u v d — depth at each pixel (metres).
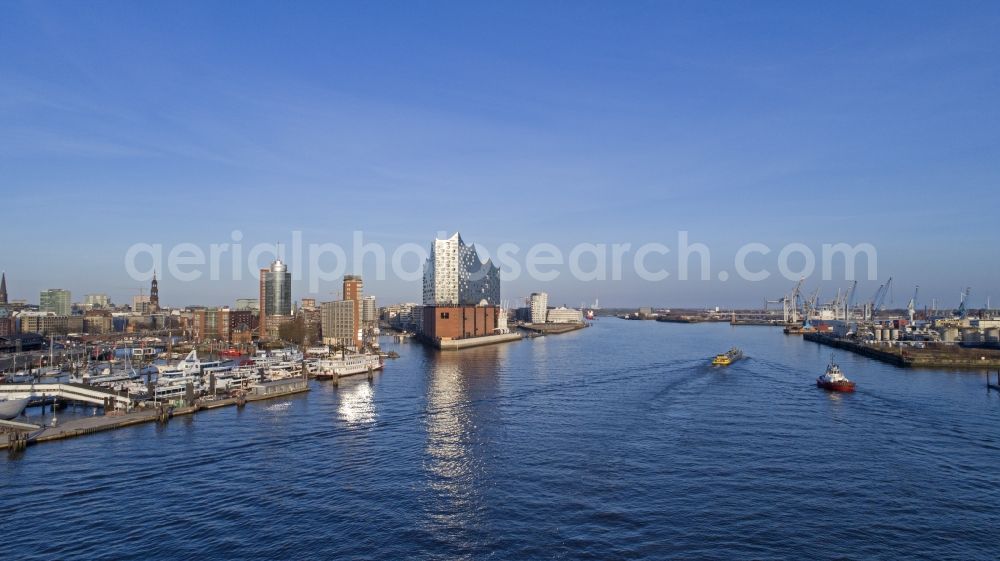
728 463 113.38
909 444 125.62
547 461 115.75
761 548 79.56
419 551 79.12
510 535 83.44
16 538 84.12
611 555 77.75
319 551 79.50
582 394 190.25
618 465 112.69
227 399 178.88
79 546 81.62
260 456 121.88
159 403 169.88
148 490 102.44
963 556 77.62
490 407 170.12
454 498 97.25
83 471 112.50
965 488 100.31
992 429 138.38
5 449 125.62
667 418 151.38
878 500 95.31
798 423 145.00
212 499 98.12
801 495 97.25
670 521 87.62
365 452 124.06
